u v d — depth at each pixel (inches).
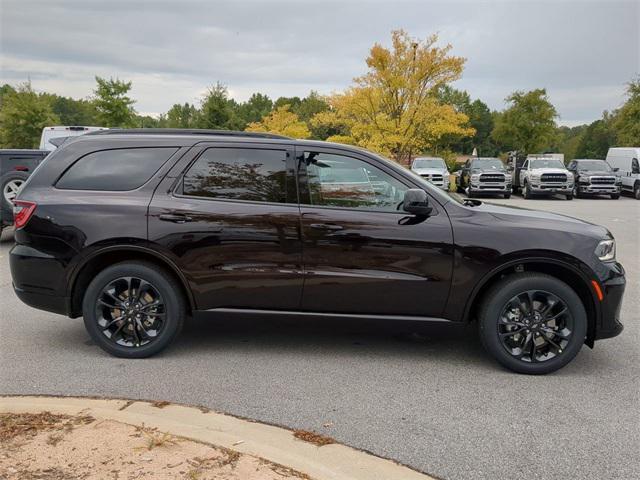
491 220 177.5
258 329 219.1
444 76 943.0
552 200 1055.6
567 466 121.2
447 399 155.9
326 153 182.9
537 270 179.6
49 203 182.7
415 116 952.9
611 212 773.3
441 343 205.8
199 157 184.7
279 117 1492.4
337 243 176.9
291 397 155.4
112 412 135.0
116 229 179.2
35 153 414.3
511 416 145.6
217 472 108.2
